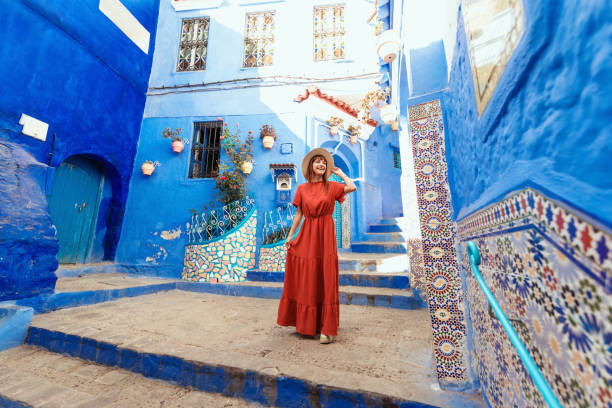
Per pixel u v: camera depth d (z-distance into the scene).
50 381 1.90
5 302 2.80
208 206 5.88
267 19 7.00
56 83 4.54
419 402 1.33
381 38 3.80
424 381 1.57
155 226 5.94
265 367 1.70
